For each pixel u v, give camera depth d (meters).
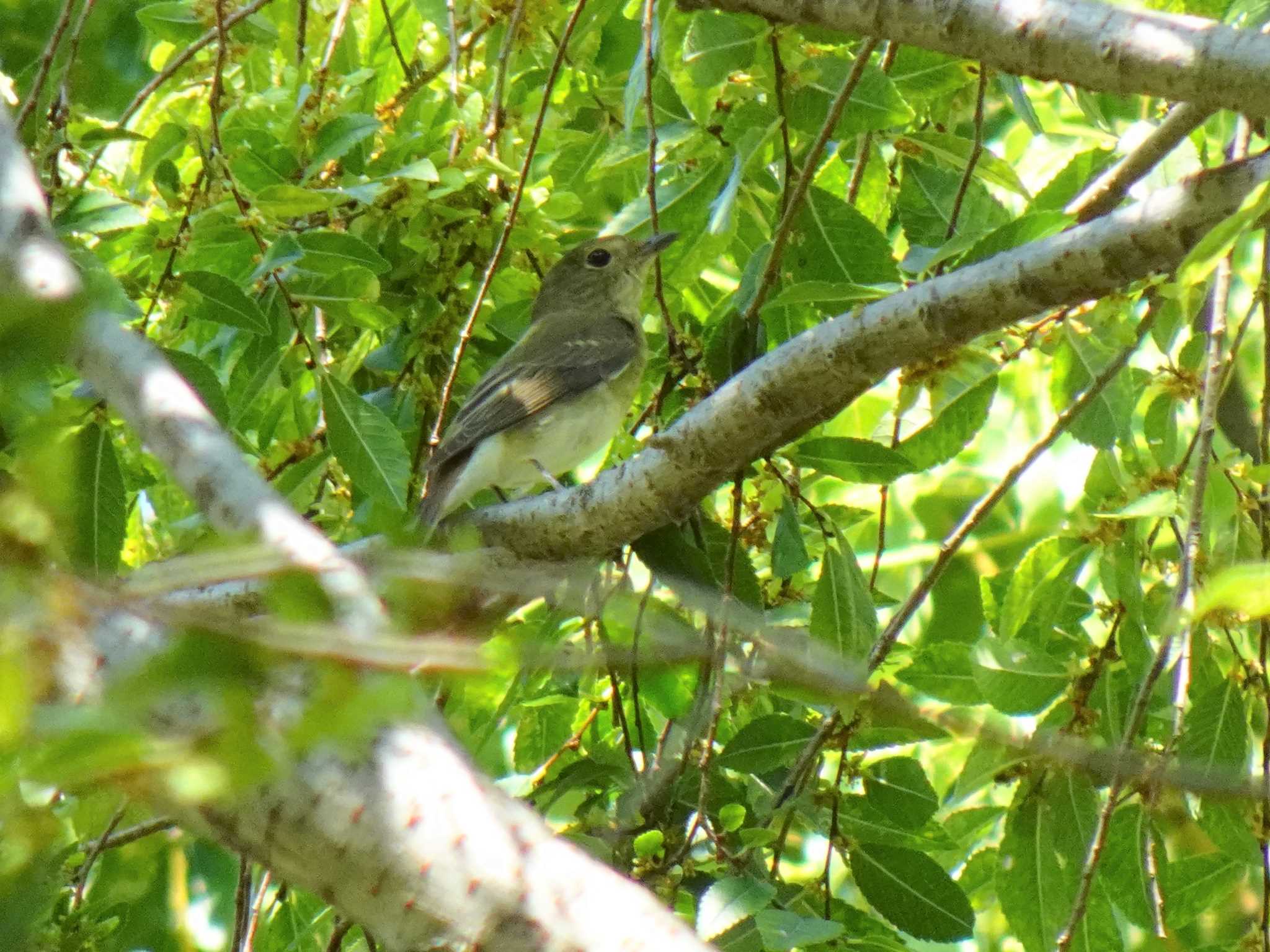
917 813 10.15
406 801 4.59
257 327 10.57
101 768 3.35
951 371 10.20
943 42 8.28
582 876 4.64
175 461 5.71
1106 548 9.97
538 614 10.09
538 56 12.79
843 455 10.21
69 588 3.67
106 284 6.06
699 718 9.46
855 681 5.93
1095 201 11.20
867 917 10.13
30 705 3.37
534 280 11.73
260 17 12.80
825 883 9.80
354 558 5.16
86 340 5.89
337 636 3.62
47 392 4.16
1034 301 8.16
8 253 5.96
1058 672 9.95
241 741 3.42
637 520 9.84
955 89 12.21
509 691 10.31
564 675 9.51
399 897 4.57
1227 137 13.60
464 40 13.30
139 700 3.49
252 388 10.88
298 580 3.96
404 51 13.46
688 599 8.80
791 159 11.34
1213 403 8.81
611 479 9.86
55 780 3.31
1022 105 11.93
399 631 4.15
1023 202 15.34
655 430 11.13
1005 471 17.34
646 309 13.10
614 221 11.70
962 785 10.14
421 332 11.62
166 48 14.72
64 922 8.90
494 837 4.61
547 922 4.54
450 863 4.56
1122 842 9.95
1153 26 7.60
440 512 11.66
